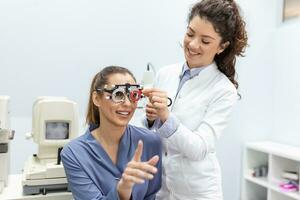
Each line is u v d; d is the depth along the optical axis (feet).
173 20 8.92
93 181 3.76
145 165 3.17
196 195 4.46
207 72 4.44
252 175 9.73
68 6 7.95
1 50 7.56
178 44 9.01
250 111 9.90
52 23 7.86
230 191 9.93
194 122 4.34
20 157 7.86
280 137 9.88
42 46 7.83
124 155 3.99
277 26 9.93
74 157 3.77
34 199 4.67
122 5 8.40
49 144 5.11
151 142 4.21
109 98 3.71
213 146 4.20
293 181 8.72
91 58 8.25
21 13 7.61
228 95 4.29
